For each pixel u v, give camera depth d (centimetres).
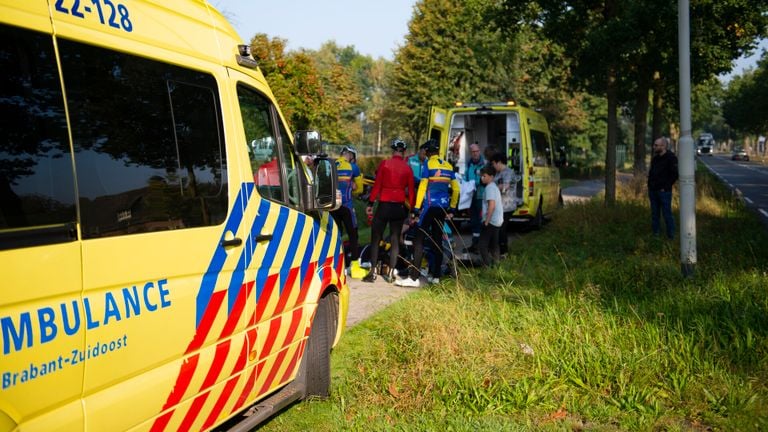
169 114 313
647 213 1488
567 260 958
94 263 260
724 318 582
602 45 1455
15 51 238
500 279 835
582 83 1709
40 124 245
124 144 283
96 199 265
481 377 485
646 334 550
